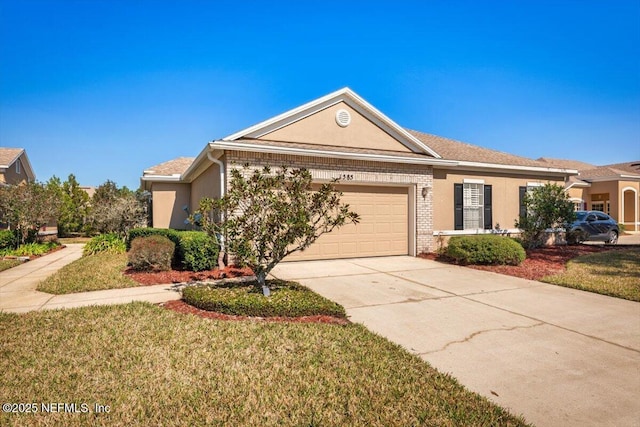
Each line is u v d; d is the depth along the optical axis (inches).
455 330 205.9
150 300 261.6
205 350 168.1
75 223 1099.9
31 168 1002.1
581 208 1018.7
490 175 581.0
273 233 259.3
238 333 190.5
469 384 143.6
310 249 440.5
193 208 647.1
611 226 711.1
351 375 147.2
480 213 570.6
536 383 144.9
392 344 181.3
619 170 1099.3
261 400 126.9
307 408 122.9
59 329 195.6
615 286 312.8
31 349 168.6
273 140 423.8
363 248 472.4
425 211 502.6
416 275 363.9
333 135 455.5
